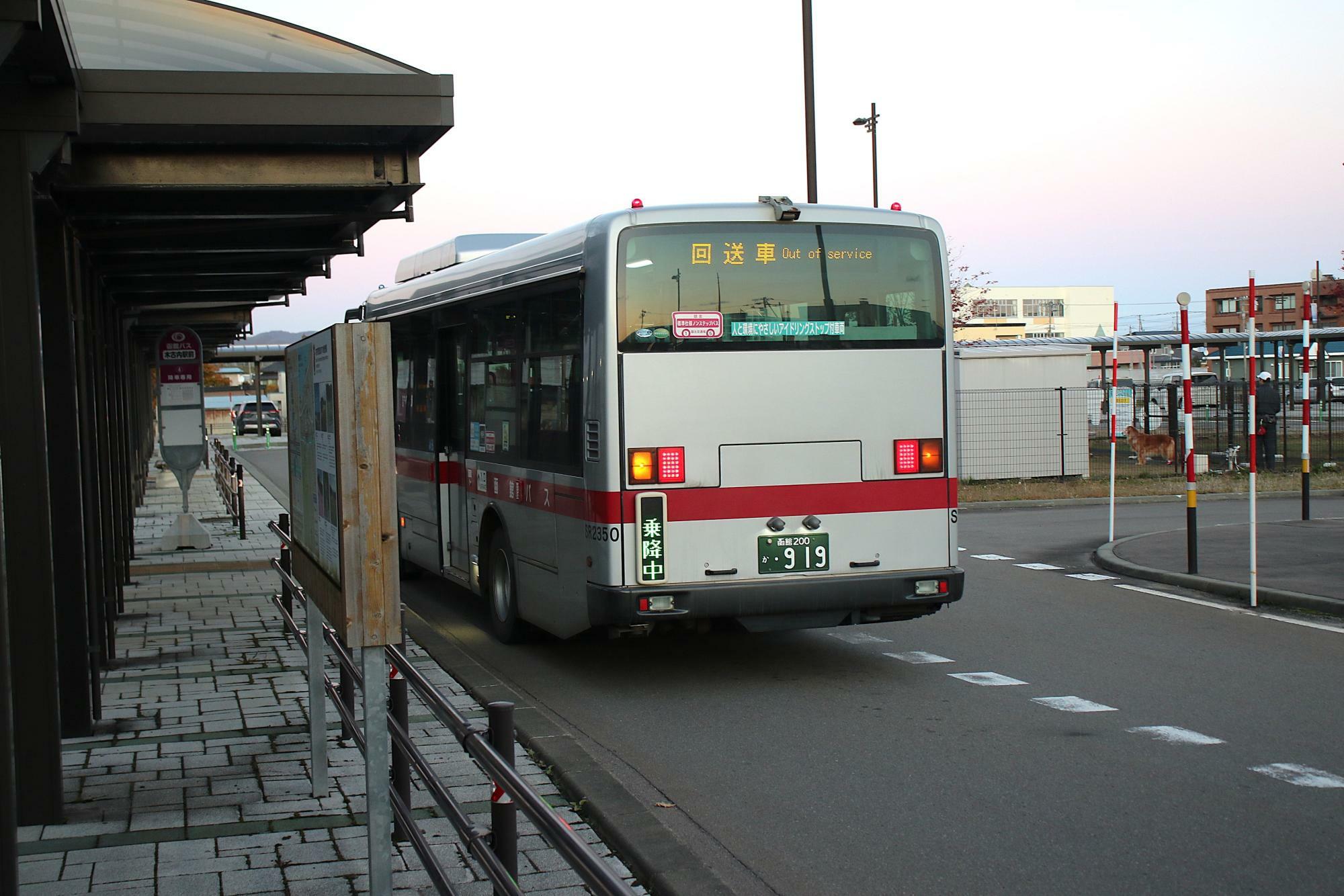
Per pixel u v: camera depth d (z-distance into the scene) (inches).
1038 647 392.2
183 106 305.4
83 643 283.1
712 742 286.2
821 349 339.0
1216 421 1242.6
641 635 331.6
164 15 306.0
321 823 221.3
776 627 337.1
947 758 267.9
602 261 325.7
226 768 257.3
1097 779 250.1
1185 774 252.2
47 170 259.3
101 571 362.0
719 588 327.9
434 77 319.9
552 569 363.3
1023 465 1026.7
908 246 347.9
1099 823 222.7
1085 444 1029.8
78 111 228.7
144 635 417.7
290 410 237.9
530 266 378.0
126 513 569.6
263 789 242.5
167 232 379.2
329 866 198.7
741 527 332.2
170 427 765.3
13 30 164.4
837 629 433.1
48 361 278.7
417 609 498.0
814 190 894.4
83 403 309.3
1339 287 2251.5
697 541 328.8
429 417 506.0
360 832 216.2
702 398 329.4
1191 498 510.0
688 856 200.4
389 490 157.8
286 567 362.0
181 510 945.5
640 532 323.9
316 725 237.6
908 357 346.3
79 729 283.3
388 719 194.4
